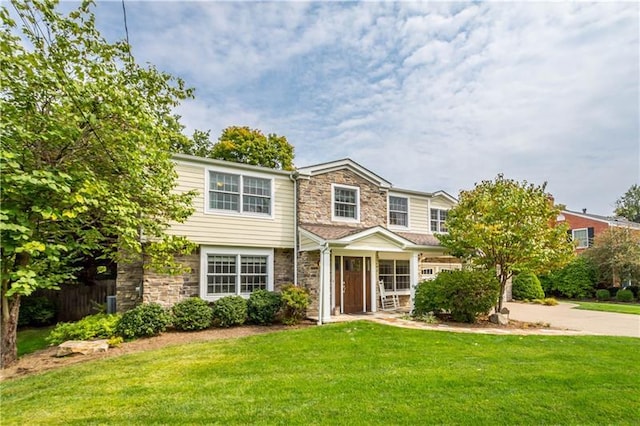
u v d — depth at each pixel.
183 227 11.05
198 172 11.52
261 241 12.45
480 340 8.36
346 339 8.30
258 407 4.50
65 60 6.80
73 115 6.38
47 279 7.18
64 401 4.82
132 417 4.27
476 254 12.93
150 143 7.75
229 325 10.84
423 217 16.88
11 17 6.05
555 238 11.59
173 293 10.97
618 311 15.30
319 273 12.05
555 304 18.36
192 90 9.23
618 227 22.12
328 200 13.83
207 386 5.31
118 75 7.51
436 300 11.26
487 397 4.82
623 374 5.86
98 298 13.25
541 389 5.13
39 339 10.08
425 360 6.61
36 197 6.02
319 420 4.12
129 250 8.49
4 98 6.33
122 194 7.23
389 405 4.54
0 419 4.29
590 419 4.25
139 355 7.24
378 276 14.52
